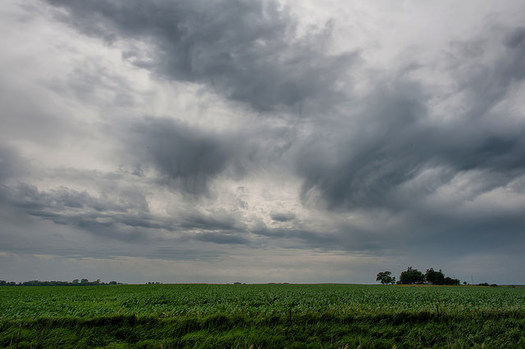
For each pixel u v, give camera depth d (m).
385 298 32.94
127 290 50.38
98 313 20.22
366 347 11.64
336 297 33.12
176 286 67.50
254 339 11.81
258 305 25.94
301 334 12.76
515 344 11.93
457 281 130.62
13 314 20.02
